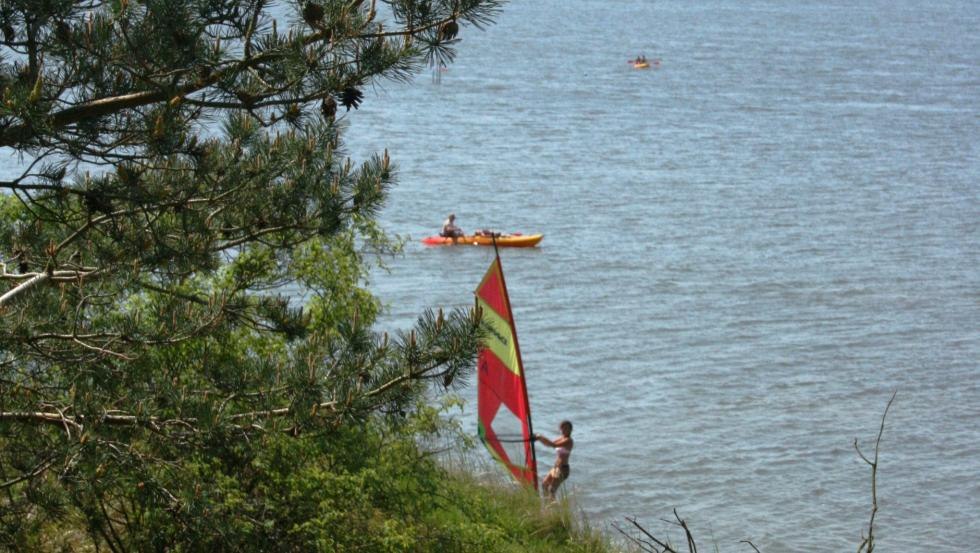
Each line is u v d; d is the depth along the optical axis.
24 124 22.66
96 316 30.11
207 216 28.50
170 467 26.94
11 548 27.06
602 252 150.62
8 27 23.33
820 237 161.75
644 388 99.81
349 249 39.09
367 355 26.44
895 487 80.75
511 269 141.25
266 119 28.34
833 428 91.25
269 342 34.91
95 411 25.89
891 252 153.88
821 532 73.88
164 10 22.72
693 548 20.09
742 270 142.50
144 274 29.23
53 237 29.70
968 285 137.62
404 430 35.88
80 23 23.38
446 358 25.44
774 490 79.94
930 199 191.25
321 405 26.41
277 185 29.14
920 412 95.50
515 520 42.34
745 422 92.44
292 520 32.12
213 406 27.12
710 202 186.12
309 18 22.94
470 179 199.25
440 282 133.38
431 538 35.34
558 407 95.06
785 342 113.88
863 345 113.56
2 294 27.84
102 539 32.66
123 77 24.17
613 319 120.75
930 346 113.81
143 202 26.34
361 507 33.41
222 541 29.14
